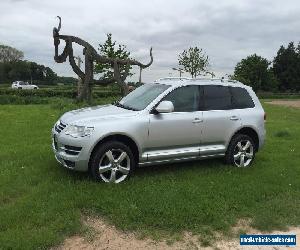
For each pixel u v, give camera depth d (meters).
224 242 5.13
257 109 8.44
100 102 22.84
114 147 6.68
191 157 7.56
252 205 6.23
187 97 7.54
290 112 26.83
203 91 7.75
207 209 5.82
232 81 8.30
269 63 83.62
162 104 7.00
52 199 5.93
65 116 7.14
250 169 8.16
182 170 7.80
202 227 5.39
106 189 6.38
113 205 5.84
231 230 5.44
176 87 7.45
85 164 6.55
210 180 7.25
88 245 4.85
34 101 27.33
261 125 8.41
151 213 5.62
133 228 5.27
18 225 5.08
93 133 6.50
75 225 5.14
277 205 6.29
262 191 6.81
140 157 6.98
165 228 5.31
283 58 94.12
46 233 4.89
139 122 6.87
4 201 5.92
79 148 6.50
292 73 93.38
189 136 7.43
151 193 6.31
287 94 76.06
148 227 5.31
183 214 5.59
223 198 6.33
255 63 81.31
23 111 18.61
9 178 6.81
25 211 5.46
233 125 7.97
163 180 7.10
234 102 8.13
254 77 80.94
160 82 7.93
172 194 6.30
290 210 6.15
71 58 21.88
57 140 6.81
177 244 4.98
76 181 6.69
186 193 6.42
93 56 22.33
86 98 22.86
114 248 4.83
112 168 6.72
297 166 8.67
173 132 7.22
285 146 10.96
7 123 13.69
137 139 6.87
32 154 8.62
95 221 5.45
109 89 37.53
